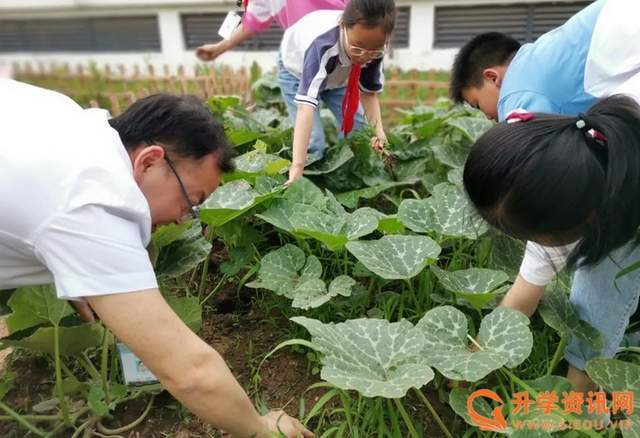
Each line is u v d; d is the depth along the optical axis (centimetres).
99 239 97
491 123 248
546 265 130
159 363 101
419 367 114
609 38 138
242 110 294
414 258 154
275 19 255
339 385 107
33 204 96
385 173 241
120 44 596
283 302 174
